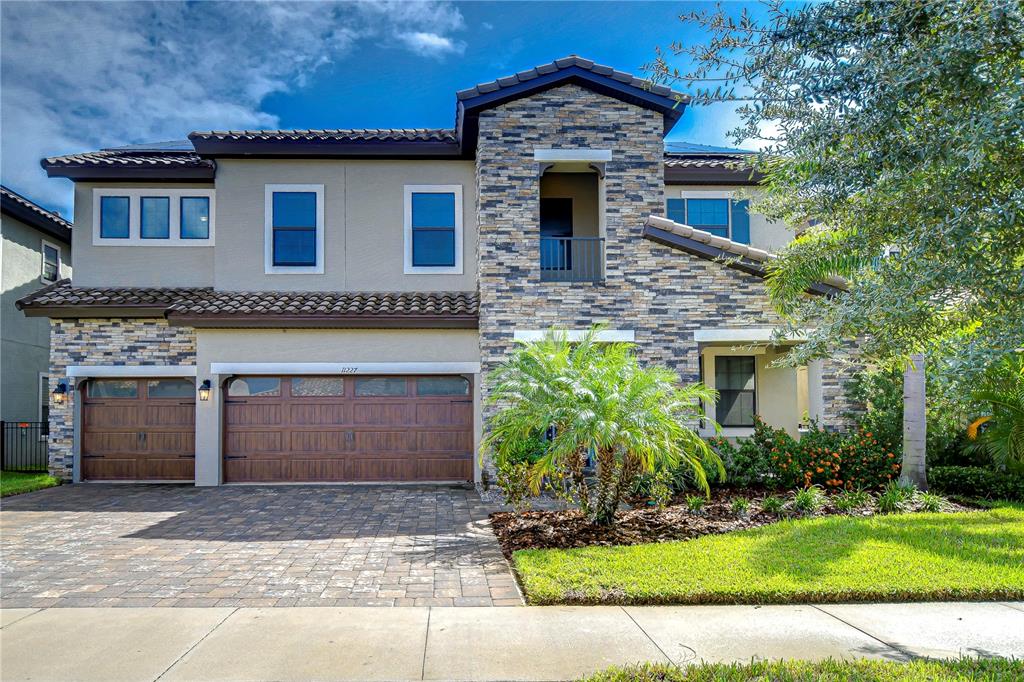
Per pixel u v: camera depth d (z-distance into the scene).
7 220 18.69
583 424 8.92
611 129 14.92
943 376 4.27
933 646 5.43
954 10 4.22
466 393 15.27
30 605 6.60
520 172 14.78
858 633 5.71
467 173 16.36
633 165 14.90
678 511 10.84
